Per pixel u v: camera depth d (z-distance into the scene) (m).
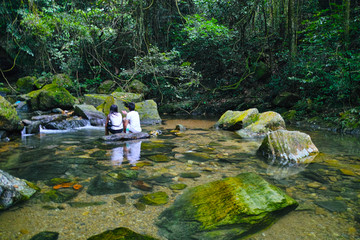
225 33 10.52
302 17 12.50
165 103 12.91
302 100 9.02
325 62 8.25
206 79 13.34
